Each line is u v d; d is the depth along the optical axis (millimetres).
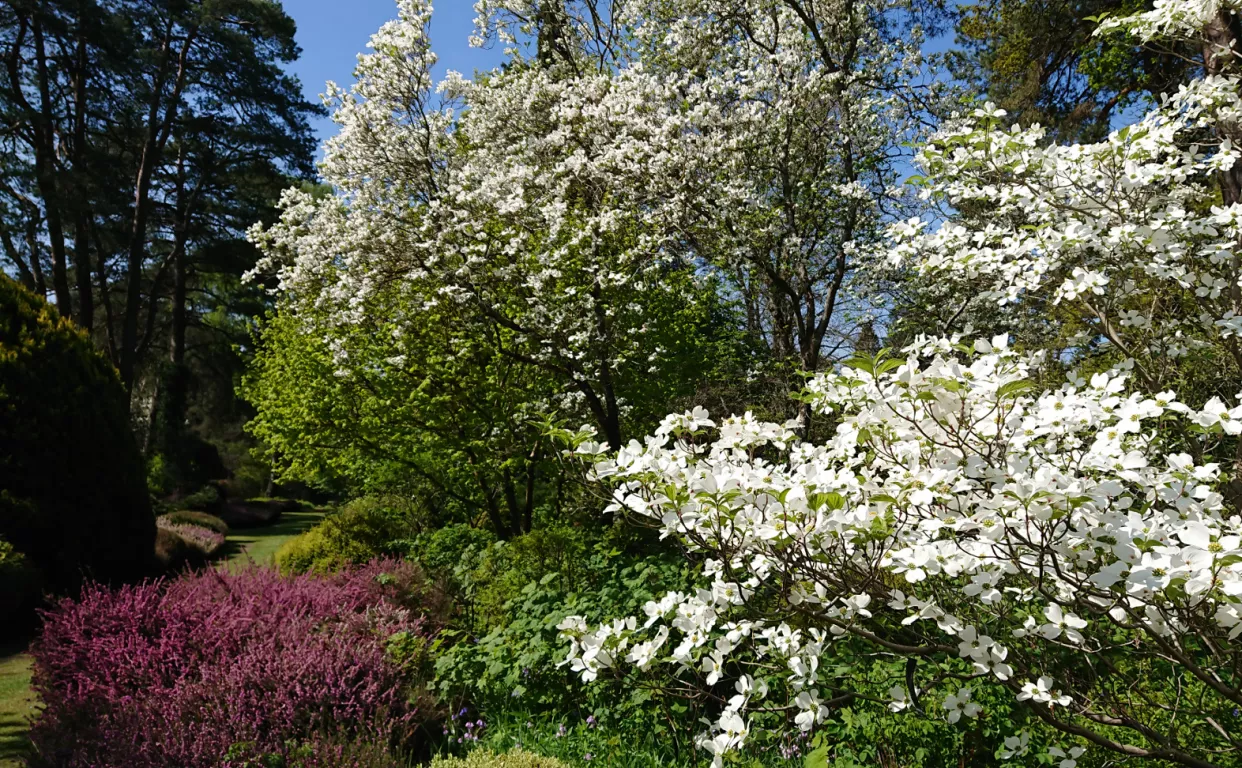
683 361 9562
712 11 8914
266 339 12492
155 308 22766
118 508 9016
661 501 2146
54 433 8289
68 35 18609
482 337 8359
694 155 7621
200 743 3445
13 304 8609
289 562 8555
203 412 32156
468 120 8828
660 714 3838
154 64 20391
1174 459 2053
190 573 5785
